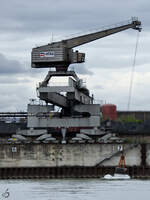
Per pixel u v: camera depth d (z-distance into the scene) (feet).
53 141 452.76
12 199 325.62
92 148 444.55
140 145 446.19
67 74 456.86
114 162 445.37
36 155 444.14
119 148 444.55
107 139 452.76
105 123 482.28
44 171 440.45
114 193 343.87
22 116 500.33
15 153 444.55
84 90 463.83
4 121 499.51
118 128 478.59
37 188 366.84
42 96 435.12
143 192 347.56
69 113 482.69
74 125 465.06
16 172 440.86
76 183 396.37
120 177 429.38
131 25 453.17
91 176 439.22
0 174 440.04
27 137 464.65
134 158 446.60
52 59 456.04
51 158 443.73
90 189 360.07
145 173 439.22
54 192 347.36
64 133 455.22
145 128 477.36
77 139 451.94
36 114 465.47
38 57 458.09
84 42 458.09
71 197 328.29
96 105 465.47
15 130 491.72
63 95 474.90
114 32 453.99
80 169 440.86
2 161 444.96
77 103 467.52
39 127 465.47
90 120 465.06
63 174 440.45
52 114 468.34
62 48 454.81
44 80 453.99
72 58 461.78
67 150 443.73
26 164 444.55
